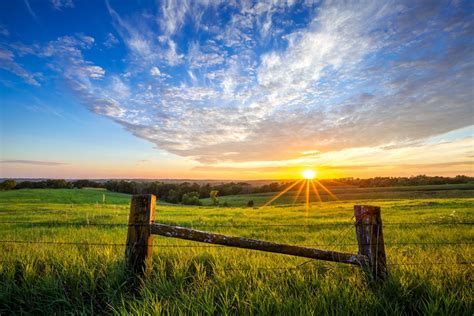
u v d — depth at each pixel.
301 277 3.82
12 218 16.97
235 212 28.98
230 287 3.55
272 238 10.07
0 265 4.09
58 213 21.08
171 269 4.50
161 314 3.00
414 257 5.22
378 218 3.60
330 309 3.03
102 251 4.93
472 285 3.55
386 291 3.32
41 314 3.22
